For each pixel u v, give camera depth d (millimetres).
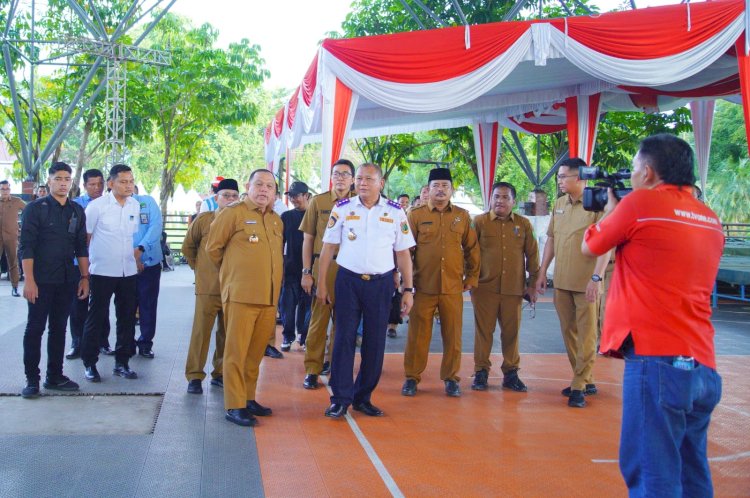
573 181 6094
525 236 6477
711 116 13141
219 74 22641
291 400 5809
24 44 20172
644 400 2973
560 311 6234
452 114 13820
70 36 18328
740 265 14695
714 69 10211
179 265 21547
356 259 5273
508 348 6488
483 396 6203
